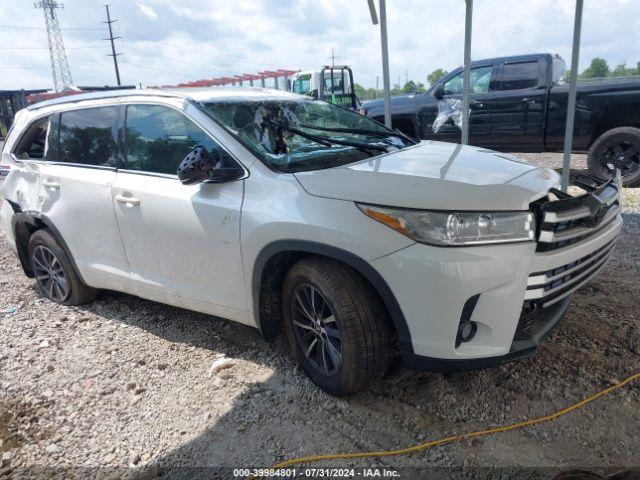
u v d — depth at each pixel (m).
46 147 4.35
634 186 7.79
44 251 4.49
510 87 8.46
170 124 3.48
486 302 2.50
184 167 2.98
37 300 4.66
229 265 3.13
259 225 2.91
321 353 3.01
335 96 17.50
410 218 2.51
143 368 3.44
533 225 2.57
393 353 2.86
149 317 4.16
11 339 3.91
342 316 2.71
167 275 3.54
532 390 2.93
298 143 3.45
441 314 2.49
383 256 2.54
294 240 2.78
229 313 3.30
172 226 3.35
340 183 2.77
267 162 3.06
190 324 4.00
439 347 2.54
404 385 3.06
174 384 3.24
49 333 3.99
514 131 8.53
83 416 2.99
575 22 4.90
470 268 2.44
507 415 2.76
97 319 4.19
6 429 2.92
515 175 2.87
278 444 2.67
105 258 3.96
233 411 2.95
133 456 2.66
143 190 3.49
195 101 3.43
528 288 2.59
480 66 8.73
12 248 4.83
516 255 2.51
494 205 2.52
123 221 3.66
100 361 3.55
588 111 7.83
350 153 3.35
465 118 5.65
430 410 2.84
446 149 3.62
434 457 2.50
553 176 3.10
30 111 4.63
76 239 4.08
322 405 2.94
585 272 3.01
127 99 3.78
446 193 2.57
